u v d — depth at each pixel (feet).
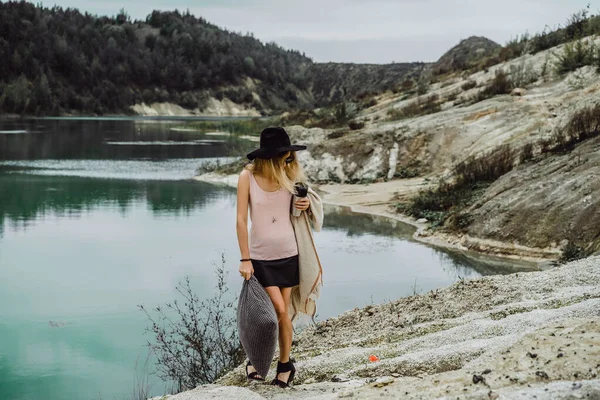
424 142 74.69
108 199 66.44
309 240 15.34
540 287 21.95
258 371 14.55
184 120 315.37
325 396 13.48
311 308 15.67
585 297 18.99
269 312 14.20
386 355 17.47
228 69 536.83
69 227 51.57
